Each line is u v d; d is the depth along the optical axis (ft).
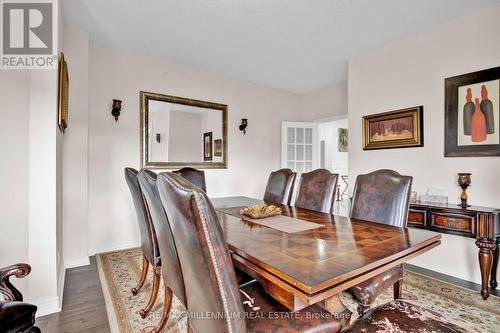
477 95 7.88
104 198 10.53
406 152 9.61
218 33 9.48
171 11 8.15
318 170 8.36
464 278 8.19
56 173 6.42
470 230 6.87
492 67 7.60
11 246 5.88
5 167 5.82
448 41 8.52
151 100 11.63
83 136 9.38
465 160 8.15
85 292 7.16
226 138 14.07
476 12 7.90
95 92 10.33
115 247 10.75
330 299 3.95
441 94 8.68
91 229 10.25
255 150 15.29
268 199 9.83
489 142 7.64
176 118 12.39
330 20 8.55
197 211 2.47
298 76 13.94
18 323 3.69
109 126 10.64
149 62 11.57
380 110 10.43
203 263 2.57
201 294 2.88
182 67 12.49
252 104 15.12
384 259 3.59
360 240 4.42
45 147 6.22
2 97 5.82
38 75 6.19
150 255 6.11
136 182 5.93
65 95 7.62
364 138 10.91
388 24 8.73
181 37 9.80
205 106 13.24
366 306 4.72
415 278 8.21
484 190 7.75
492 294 7.09
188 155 12.73
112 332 5.46
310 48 10.61
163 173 3.07
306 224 5.61
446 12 8.02
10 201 5.87
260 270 3.47
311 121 16.65
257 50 10.87
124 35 9.71
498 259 7.38
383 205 6.08
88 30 9.37
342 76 13.96
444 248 8.66
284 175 9.52
